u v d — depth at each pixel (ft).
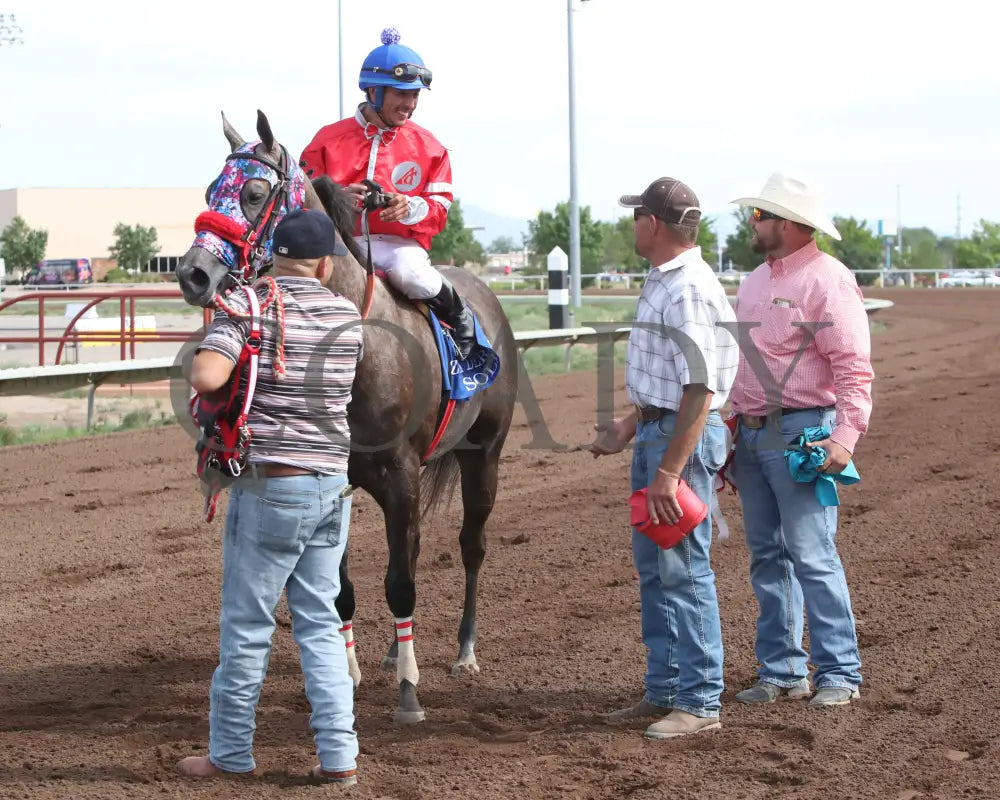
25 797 17.75
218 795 17.88
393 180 24.58
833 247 310.24
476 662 24.84
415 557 22.57
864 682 22.75
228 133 22.25
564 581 31.48
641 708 21.57
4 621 27.99
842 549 33.86
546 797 17.83
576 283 127.85
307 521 17.69
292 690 23.56
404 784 18.26
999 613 26.91
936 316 143.74
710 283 19.79
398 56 23.88
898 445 51.98
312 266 18.01
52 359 80.59
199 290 20.75
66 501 41.24
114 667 24.80
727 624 27.27
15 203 425.69
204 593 30.63
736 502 41.50
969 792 17.51
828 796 17.56
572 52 125.39
